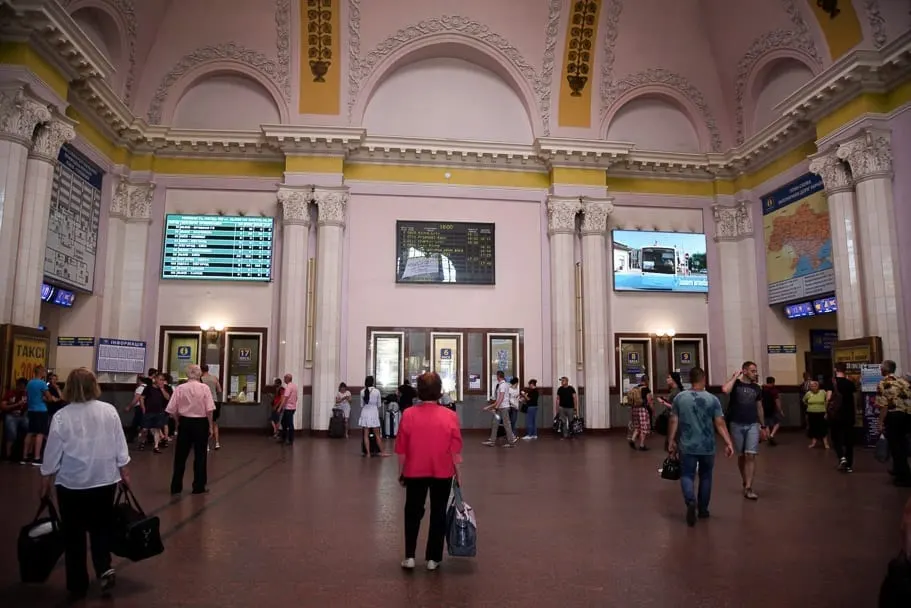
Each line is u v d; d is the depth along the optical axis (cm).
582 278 1528
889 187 1130
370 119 1558
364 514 553
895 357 1091
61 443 334
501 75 1608
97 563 341
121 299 1419
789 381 1529
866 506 600
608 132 1633
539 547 449
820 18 1266
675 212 1645
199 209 1480
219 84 1516
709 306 1614
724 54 1578
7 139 926
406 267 1505
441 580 371
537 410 1409
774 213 1512
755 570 394
